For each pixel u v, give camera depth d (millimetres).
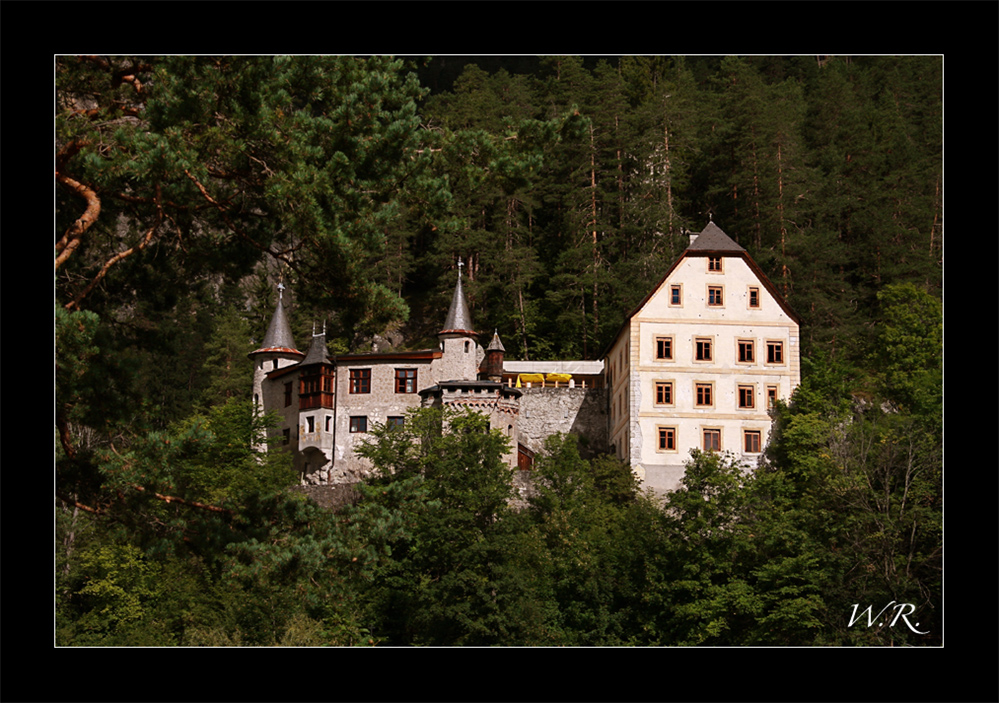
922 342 60438
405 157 22375
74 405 20234
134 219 23812
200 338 78688
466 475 45344
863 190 77688
